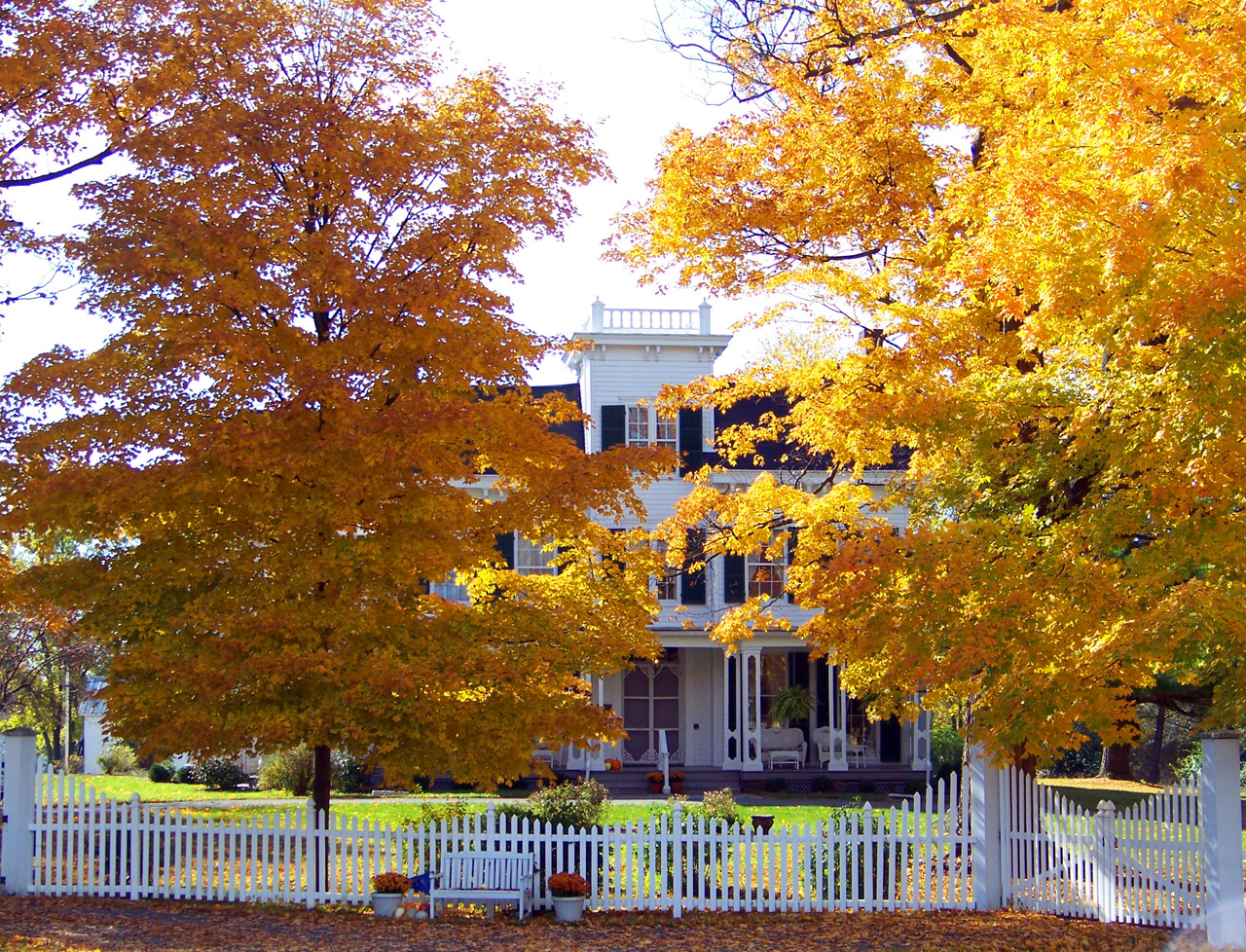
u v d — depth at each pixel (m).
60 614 19.48
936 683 11.84
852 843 14.21
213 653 12.26
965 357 13.79
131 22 13.56
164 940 11.30
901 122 14.26
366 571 12.92
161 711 12.66
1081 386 12.15
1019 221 10.98
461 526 13.25
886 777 30.11
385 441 11.89
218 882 13.67
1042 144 11.98
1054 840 13.82
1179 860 12.57
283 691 12.66
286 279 12.84
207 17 12.73
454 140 13.53
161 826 13.84
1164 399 11.12
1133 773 45.56
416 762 12.71
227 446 11.77
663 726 32.09
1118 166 10.45
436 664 12.74
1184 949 11.75
